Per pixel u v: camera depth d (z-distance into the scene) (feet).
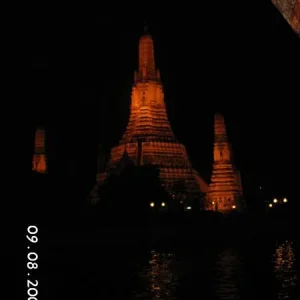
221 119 379.55
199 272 126.62
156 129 370.12
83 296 96.22
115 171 335.26
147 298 92.53
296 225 298.56
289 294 91.97
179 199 341.41
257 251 177.68
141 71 381.60
